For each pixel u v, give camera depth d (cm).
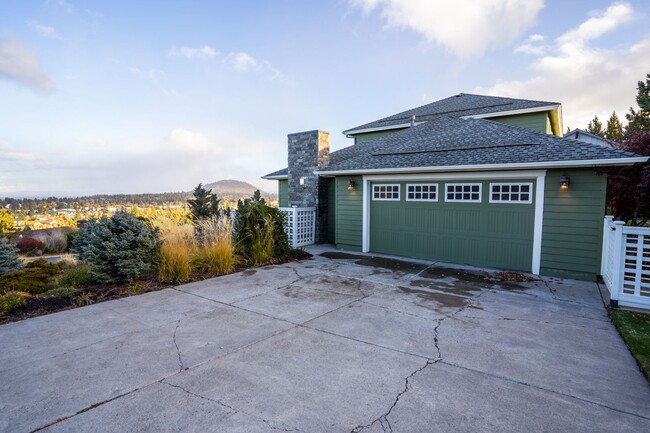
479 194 792
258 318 470
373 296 573
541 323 452
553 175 689
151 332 420
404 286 636
